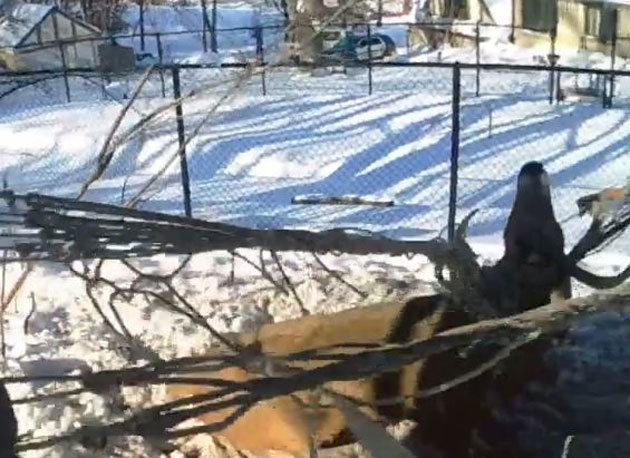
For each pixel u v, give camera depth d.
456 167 10.48
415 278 8.91
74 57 20.58
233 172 14.99
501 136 17.08
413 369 5.28
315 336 5.59
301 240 3.65
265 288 8.73
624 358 5.30
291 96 19.64
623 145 16.25
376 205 12.97
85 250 3.33
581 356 5.38
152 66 8.44
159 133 12.55
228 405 2.49
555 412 5.23
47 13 20.58
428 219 12.38
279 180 14.66
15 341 7.91
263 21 27.00
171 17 28.66
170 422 2.42
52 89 19.97
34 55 19.64
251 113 18.28
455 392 5.30
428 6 31.03
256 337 5.75
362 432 3.79
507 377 5.30
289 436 5.42
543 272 4.91
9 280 8.98
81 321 8.22
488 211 12.54
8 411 2.70
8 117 18.89
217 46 26.36
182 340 7.75
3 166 16.17
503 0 30.30
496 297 4.88
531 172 5.02
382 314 5.66
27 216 3.35
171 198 13.50
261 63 6.73
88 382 2.64
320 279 8.81
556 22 27.27
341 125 18.05
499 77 22.88
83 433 2.39
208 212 12.95
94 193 13.81
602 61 26.20
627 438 5.04
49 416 6.53
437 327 5.48
